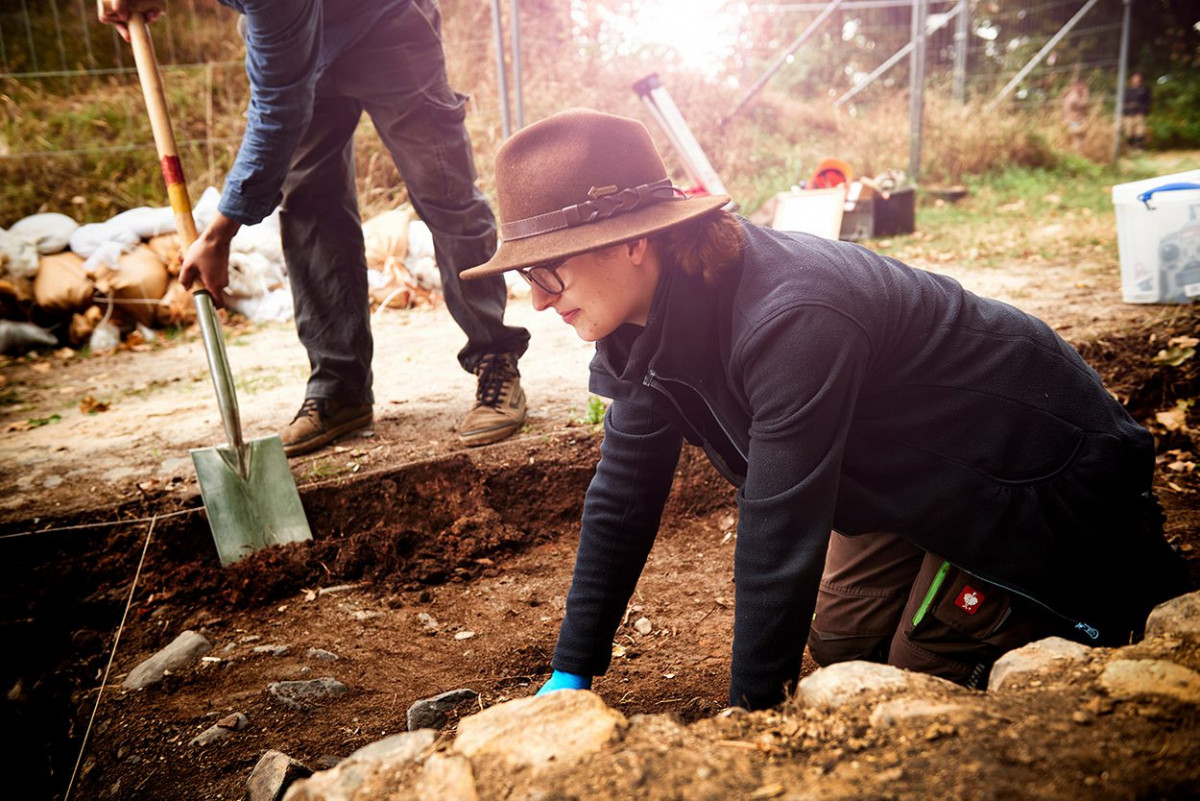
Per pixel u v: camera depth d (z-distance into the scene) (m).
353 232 3.40
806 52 13.43
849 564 2.05
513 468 3.32
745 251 1.48
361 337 3.50
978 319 1.64
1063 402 1.63
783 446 1.41
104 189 7.84
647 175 1.46
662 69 9.82
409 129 3.12
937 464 1.61
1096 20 17.02
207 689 2.45
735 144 9.63
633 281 1.49
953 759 1.12
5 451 3.79
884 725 1.21
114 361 5.45
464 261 3.30
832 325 1.40
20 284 5.82
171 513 3.09
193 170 7.95
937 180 10.44
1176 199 4.64
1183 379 3.96
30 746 2.57
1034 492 1.61
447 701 2.26
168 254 6.16
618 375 1.67
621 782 1.12
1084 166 11.70
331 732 2.22
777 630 1.46
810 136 10.71
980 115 11.68
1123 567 1.71
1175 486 3.27
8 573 2.96
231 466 3.04
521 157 1.46
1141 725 1.15
